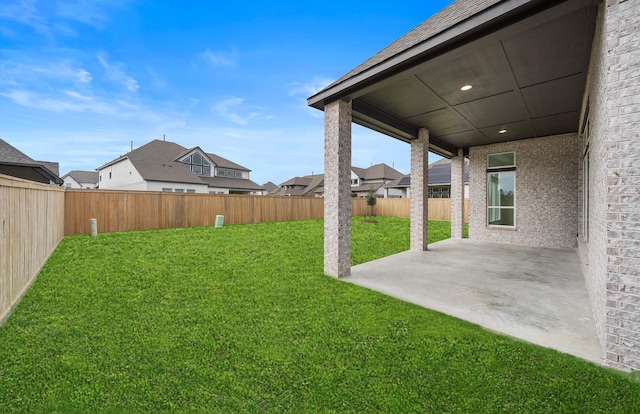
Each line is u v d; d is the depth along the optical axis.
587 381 2.11
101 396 2.02
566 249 7.80
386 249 7.98
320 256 6.61
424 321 3.15
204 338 2.82
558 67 4.20
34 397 1.99
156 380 2.19
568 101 5.55
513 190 8.97
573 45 3.63
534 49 3.73
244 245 7.94
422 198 7.57
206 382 2.17
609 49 2.32
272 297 3.96
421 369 2.29
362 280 4.79
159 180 18.81
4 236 3.25
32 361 2.41
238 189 24.70
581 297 3.95
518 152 8.81
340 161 5.10
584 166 5.71
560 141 8.10
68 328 3.01
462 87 4.90
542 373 2.21
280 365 2.38
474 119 6.69
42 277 4.74
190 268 5.45
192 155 22.83
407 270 5.51
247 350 2.61
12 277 3.51
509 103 5.66
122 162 20.67
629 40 2.22
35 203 4.75
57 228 7.62
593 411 1.83
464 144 9.44
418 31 4.61
